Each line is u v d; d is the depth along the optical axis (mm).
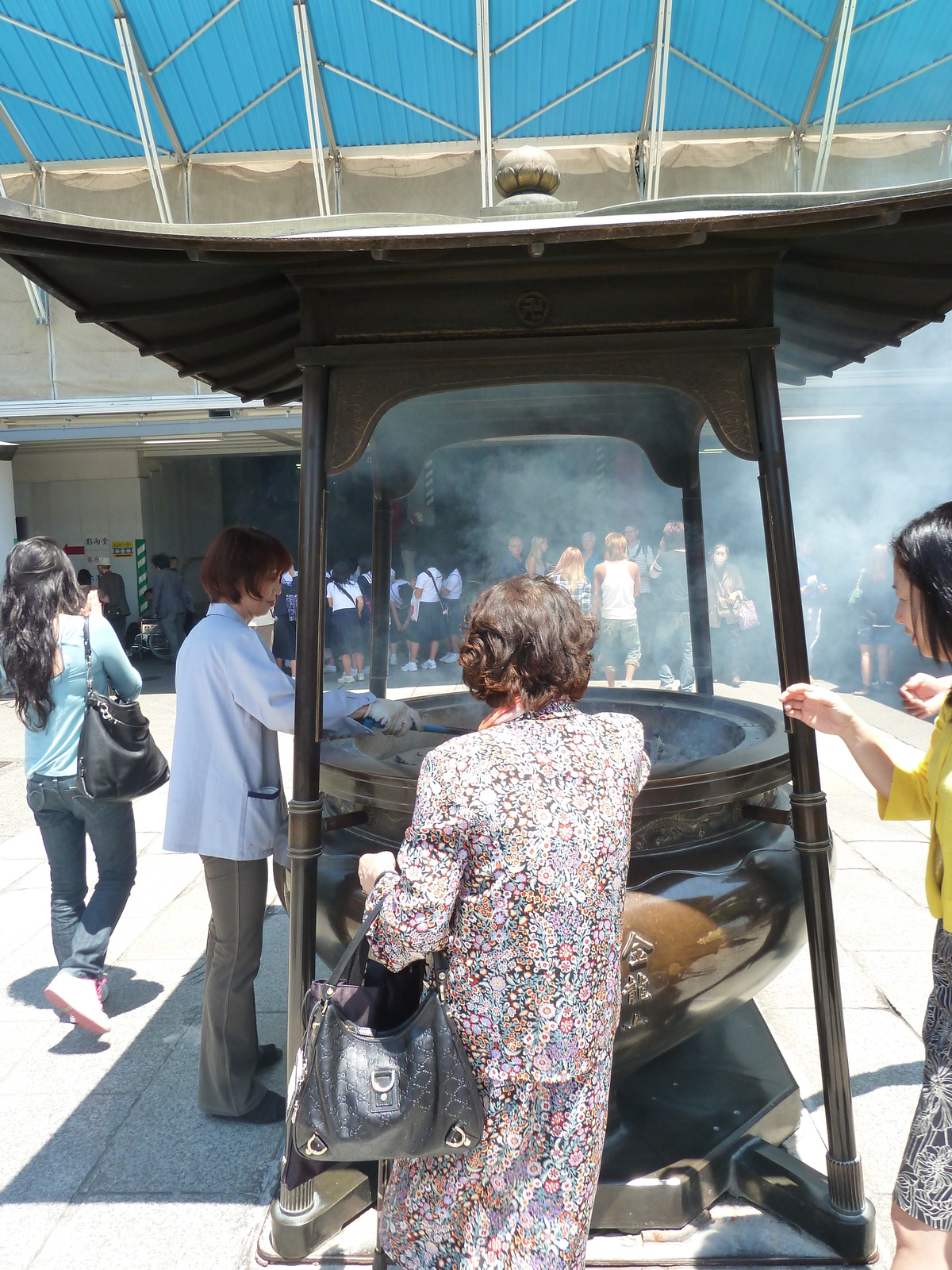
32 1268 1937
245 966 2383
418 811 1277
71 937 3012
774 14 8883
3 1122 2467
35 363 10133
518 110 9852
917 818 1627
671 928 1876
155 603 13750
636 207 1845
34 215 1556
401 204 10320
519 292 1931
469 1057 1275
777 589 1906
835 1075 1893
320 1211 1957
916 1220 1407
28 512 15219
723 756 2148
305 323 1958
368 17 8789
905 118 9984
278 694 2178
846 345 2695
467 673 1420
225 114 9797
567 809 1279
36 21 8781
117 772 2850
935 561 1417
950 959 1442
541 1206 1261
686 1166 1997
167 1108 2520
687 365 1941
